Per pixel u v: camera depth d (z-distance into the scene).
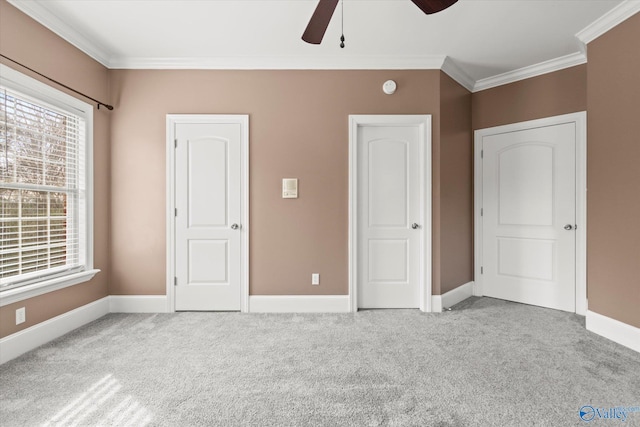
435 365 2.05
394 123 3.10
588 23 2.52
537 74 3.22
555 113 3.12
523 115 3.31
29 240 2.34
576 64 3.00
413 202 3.16
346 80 3.10
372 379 1.90
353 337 2.50
